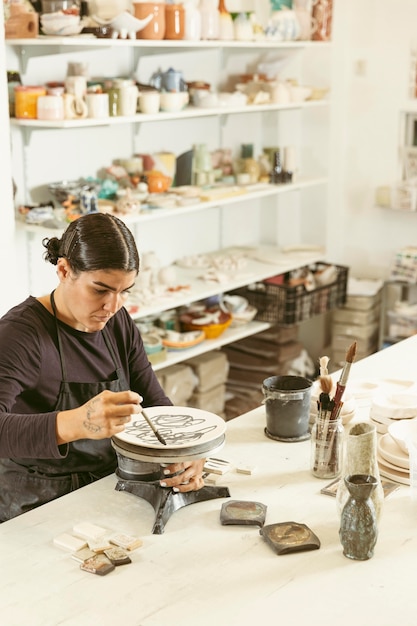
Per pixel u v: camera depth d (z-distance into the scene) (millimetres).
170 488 1977
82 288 1984
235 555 1773
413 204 5082
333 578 1686
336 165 5355
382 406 2346
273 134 5258
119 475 2082
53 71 3918
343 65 5195
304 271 4945
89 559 1738
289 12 4688
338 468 2133
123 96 3787
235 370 5086
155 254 4660
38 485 2201
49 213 3686
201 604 1597
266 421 2451
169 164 4410
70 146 4055
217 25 4254
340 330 5234
